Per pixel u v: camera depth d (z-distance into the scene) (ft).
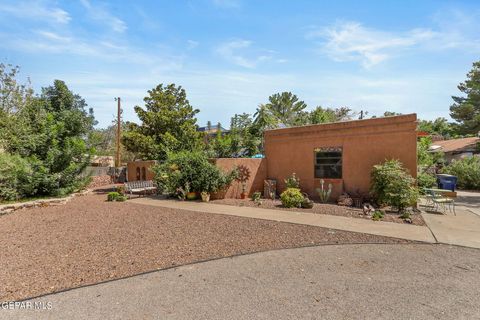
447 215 29.12
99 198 43.42
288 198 33.37
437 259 16.49
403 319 10.34
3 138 41.65
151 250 18.21
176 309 11.19
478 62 76.54
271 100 123.34
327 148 38.34
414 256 17.02
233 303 11.61
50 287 13.15
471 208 33.96
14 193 36.29
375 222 25.54
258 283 13.47
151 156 57.21
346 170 36.76
